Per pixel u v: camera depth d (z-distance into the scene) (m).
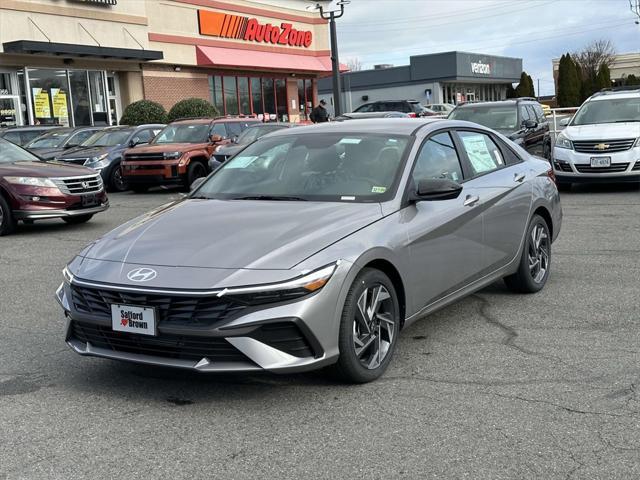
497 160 6.27
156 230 4.68
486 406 4.10
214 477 3.38
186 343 4.00
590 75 61.69
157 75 30.03
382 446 3.64
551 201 6.79
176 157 16.62
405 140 5.35
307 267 4.06
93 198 11.60
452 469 3.39
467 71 55.91
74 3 25.55
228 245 4.30
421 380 4.53
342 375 4.37
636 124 13.85
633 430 3.74
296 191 5.09
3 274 8.27
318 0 27.11
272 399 4.28
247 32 34.50
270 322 3.93
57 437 3.85
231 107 34.59
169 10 30.22
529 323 5.70
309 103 40.56
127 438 3.82
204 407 4.20
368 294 4.47
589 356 4.89
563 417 3.92
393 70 56.50
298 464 3.48
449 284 5.27
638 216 10.88
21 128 20.20
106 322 4.20
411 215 4.89
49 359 5.16
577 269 7.52
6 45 23.16
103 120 27.77
